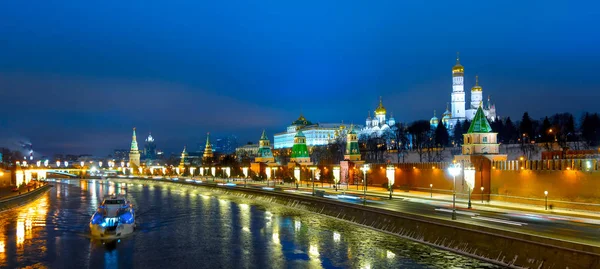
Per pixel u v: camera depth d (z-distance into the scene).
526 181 82.12
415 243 63.12
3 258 61.00
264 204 117.31
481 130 103.06
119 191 174.25
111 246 67.88
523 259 48.53
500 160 93.44
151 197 143.88
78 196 150.62
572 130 197.88
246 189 136.50
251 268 56.38
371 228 74.62
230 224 86.06
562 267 44.78
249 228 81.44
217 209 108.94
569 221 61.06
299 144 197.50
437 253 57.62
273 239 71.56
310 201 100.25
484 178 92.12
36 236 74.44
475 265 52.03
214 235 75.56
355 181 144.50
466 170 75.44
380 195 104.75
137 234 76.75
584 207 70.56
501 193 88.62
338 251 62.22
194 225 85.31
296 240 70.19
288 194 111.50
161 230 80.31
